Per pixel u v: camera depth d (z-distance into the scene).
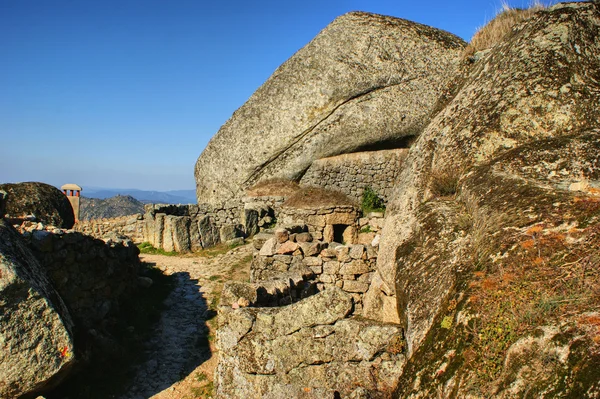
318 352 4.93
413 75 19.22
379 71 19.20
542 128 5.73
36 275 5.97
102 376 7.02
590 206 3.59
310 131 19.41
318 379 4.89
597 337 2.49
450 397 3.02
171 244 14.58
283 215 15.62
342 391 4.78
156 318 9.37
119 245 9.50
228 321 5.21
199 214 17.55
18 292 5.54
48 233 6.96
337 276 8.65
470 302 3.43
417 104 18.72
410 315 4.38
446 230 4.87
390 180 18.27
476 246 4.09
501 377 2.81
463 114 6.61
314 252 8.92
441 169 6.23
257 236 10.55
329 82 19.36
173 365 7.69
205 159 21.95
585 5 6.63
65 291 7.20
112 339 7.77
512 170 4.97
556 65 6.01
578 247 3.25
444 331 3.52
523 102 5.89
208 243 14.91
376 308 6.34
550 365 2.60
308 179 19.20
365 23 20.27
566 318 2.78
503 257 3.59
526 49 6.35
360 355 4.80
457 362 3.16
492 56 7.21
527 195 4.21
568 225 3.55
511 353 2.85
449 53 19.62
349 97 19.20
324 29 20.98
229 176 20.83
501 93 6.16
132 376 7.28
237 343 5.13
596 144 4.89
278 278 7.64
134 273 10.19
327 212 14.69
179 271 12.38
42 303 5.68
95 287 8.15
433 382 3.27
